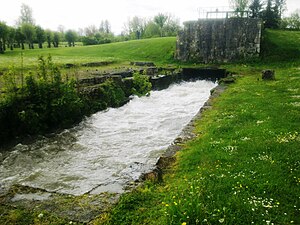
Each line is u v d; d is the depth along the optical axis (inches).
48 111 587.5
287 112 515.2
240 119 498.6
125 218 228.2
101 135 578.2
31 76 587.8
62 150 500.1
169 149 392.5
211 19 1574.8
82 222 223.3
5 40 2466.8
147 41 2201.0
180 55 1686.8
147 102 890.1
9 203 256.4
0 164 442.9
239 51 1541.6
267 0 2224.4
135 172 316.2
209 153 351.3
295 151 330.3
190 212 207.5
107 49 2192.4
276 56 1487.5
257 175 278.4
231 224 207.2
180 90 1112.8
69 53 2161.7
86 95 723.4
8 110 531.8
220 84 959.6
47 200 261.1
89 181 384.2
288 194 245.6
